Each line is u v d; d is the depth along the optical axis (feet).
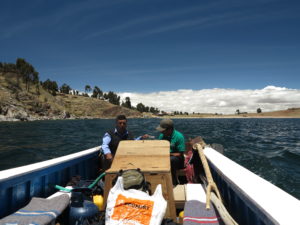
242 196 5.81
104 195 7.72
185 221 6.41
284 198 4.92
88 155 12.82
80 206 7.39
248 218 6.32
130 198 6.50
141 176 7.37
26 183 7.93
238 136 61.05
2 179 6.59
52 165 9.13
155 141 10.02
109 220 6.31
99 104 554.46
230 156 29.12
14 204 7.28
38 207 7.12
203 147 12.85
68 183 10.10
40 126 116.57
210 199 7.32
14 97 264.11
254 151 33.27
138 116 599.98
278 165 23.93
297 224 3.80
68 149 37.24
